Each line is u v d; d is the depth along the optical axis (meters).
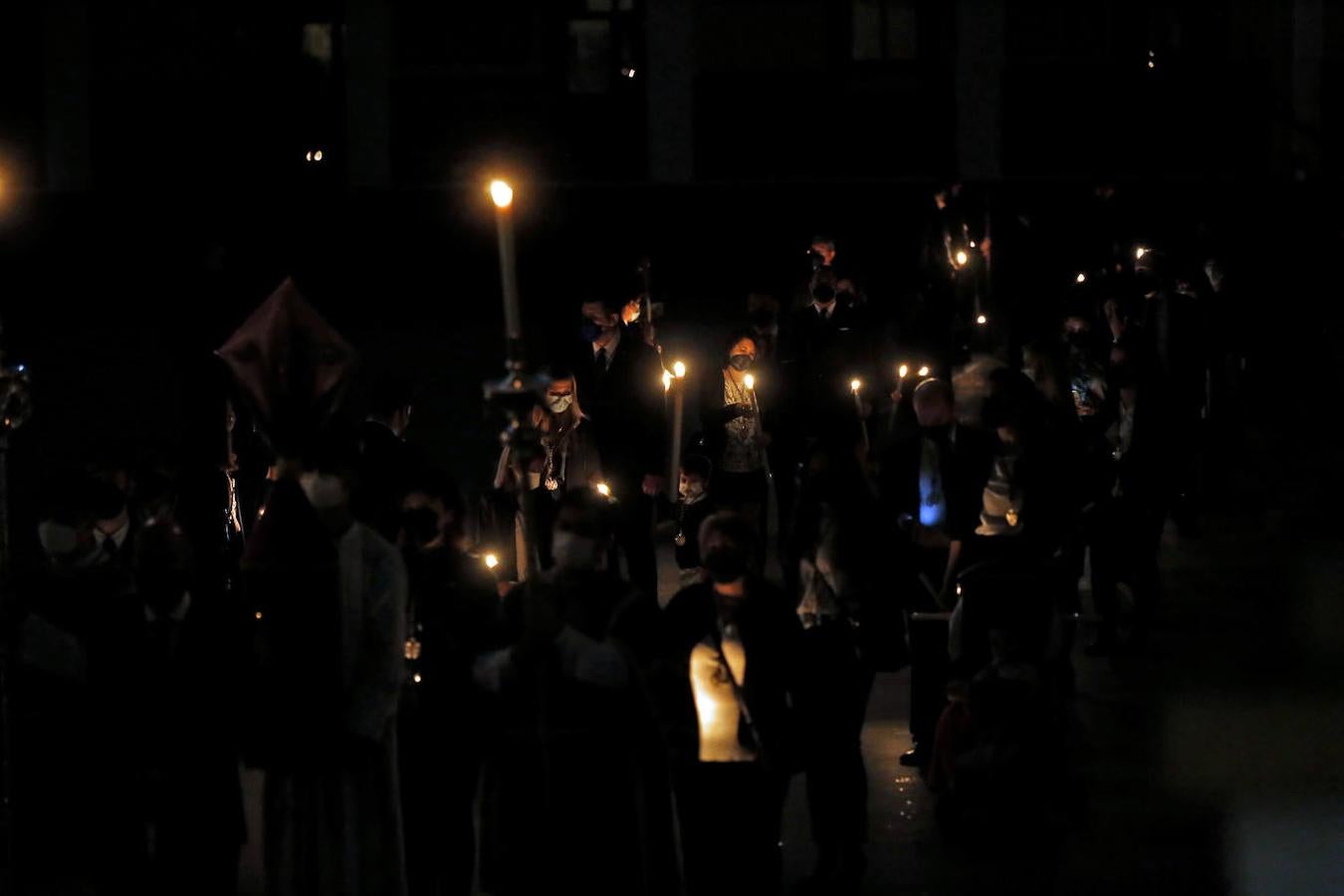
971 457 13.70
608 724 9.84
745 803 10.80
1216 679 17.25
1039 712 12.98
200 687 11.47
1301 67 32.62
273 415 10.26
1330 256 28.56
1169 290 22.30
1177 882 12.20
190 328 18.06
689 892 10.90
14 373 12.14
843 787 11.68
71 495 11.52
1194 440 22.41
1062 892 12.02
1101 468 17.45
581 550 10.05
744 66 32.56
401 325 29.59
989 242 25.77
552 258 30.20
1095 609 18.64
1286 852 12.73
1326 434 24.83
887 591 12.46
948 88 32.78
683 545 17.38
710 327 29.78
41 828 11.70
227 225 29.42
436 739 11.27
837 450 12.57
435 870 11.40
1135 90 32.72
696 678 10.84
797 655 10.91
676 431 16.88
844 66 32.66
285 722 10.13
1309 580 20.73
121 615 11.52
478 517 16.08
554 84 32.22
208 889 11.62
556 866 9.88
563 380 17.30
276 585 10.12
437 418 29.25
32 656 11.50
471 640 11.16
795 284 28.06
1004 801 12.83
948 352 21.84
